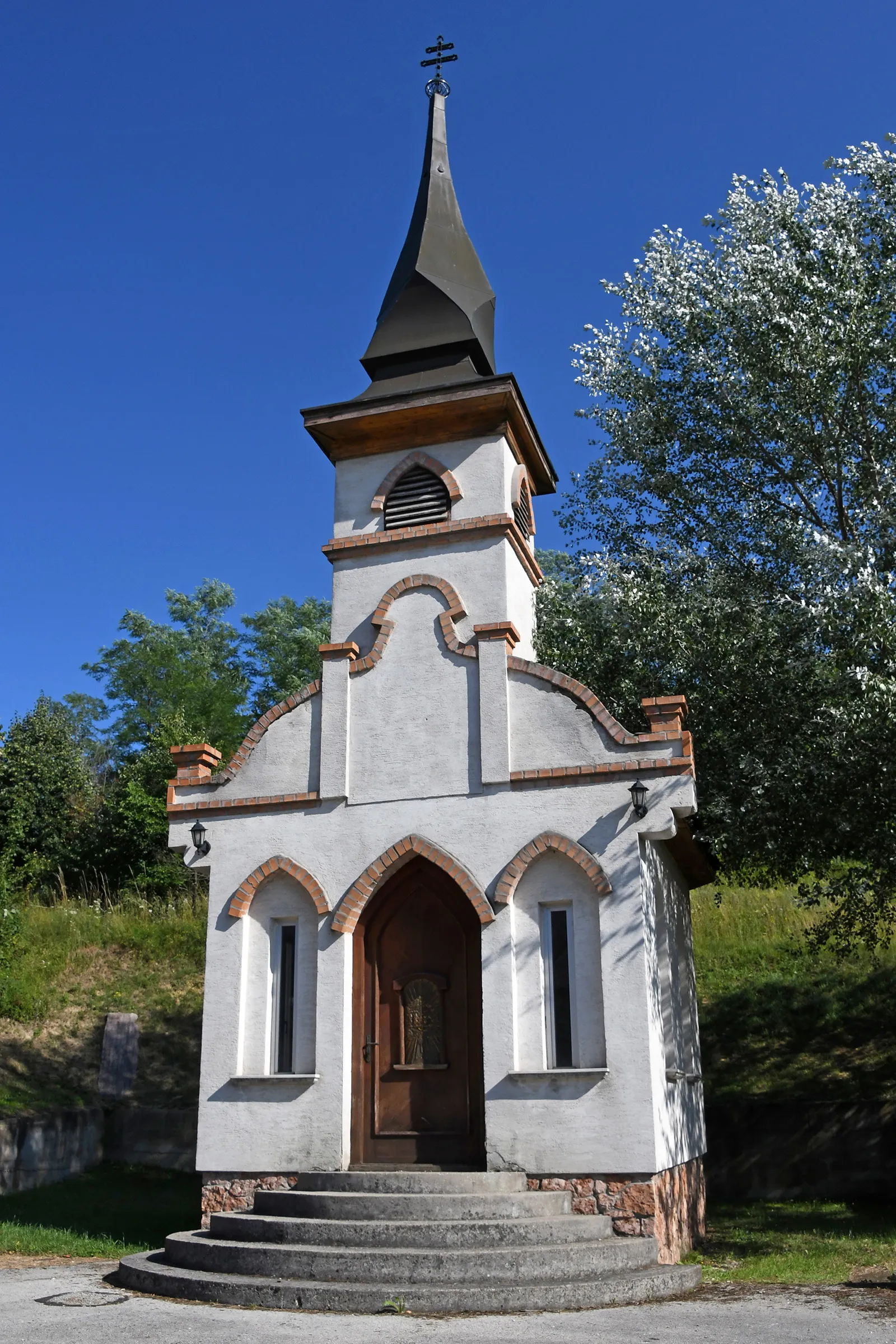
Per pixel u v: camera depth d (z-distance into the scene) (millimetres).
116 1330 8266
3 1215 14727
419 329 15969
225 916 13477
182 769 14297
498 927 12383
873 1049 19078
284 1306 9250
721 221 18609
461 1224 10164
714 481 18859
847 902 16812
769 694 15484
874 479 16312
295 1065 12852
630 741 12547
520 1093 11820
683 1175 13172
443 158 17891
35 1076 20031
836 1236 13523
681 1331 8242
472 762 13086
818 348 16000
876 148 17141
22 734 32719
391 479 14969
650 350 19188
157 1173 18234
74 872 30219
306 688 14141
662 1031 12789
